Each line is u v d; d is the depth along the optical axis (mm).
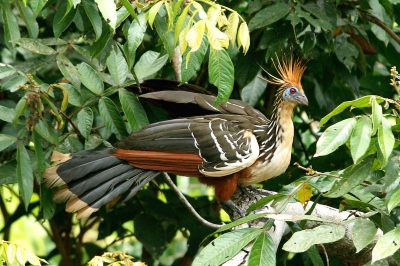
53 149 9695
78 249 13398
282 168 9820
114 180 9172
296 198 8328
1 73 9023
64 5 8375
